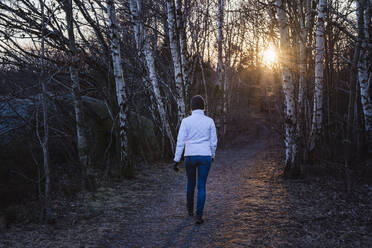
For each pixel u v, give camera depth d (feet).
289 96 21.26
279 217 12.39
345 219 11.82
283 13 20.42
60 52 17.53
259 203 14.83
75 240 10.55
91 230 11.63
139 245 10.18
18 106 19.66
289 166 21.80
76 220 12.63
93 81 28.89
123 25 33.76
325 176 21.35
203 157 12.34
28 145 18.01
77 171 20.80
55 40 18.60
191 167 12.63
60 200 15.37
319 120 25.82
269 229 11.01
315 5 28.02
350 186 18.03
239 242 9.95
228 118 78.74
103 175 21.84
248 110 108.88
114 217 13.37
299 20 23.43
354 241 9.61
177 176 24.38
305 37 23.29
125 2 35.12
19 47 14.32
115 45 22.09
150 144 32.99
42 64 12.78
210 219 12.71
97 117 27.71
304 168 22.90
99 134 26.89
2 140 18.29
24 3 18.37
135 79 30.89
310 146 25.70
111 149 27.86
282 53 20.85
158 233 11.28
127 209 14.69
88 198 16.01
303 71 22.98
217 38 57.98
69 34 16.31
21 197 15.08
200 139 12.48
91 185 17.38
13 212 12.79
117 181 21.04
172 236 10.91
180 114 32.58
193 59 46.88
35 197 15.44
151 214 13.87
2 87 14.84
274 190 17.87
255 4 26.86
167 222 12.57
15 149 17.90
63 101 22.89
